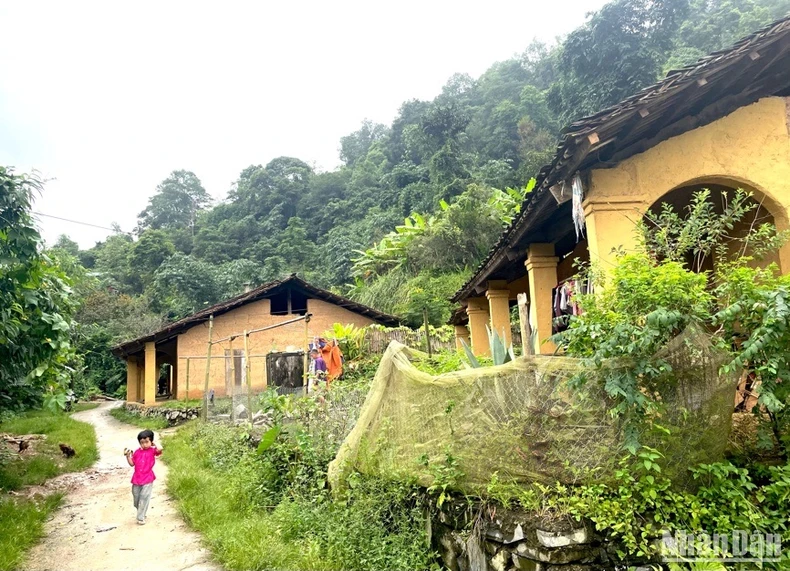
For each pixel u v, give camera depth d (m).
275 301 18.89
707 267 7.04
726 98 5.55
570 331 3.79
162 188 65.19
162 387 27.53
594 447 3.45
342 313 18.98
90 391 24.91
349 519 4.48
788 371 3.23
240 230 51.16
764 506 3.36
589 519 3.34
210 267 39.09
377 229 37.69
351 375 11.22
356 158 63.25
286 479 6.02
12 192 5.30
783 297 3.18
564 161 4.96
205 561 4.59
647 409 3.30
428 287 21.23
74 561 4.71
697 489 3.41
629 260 3.89
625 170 5.35
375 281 25.89
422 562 3.98
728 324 3.53
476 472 3.80
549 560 3.24
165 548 4.96
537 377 3.66
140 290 41.59
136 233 62.03
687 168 5.44
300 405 6.66
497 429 3.76
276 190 54.84
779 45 4.84
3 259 5.38
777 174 5.54
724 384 3.33
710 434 3.36
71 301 6.95
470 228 23.12
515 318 15.70
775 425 3.60
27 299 5.63
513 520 3.48
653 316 3.28
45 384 6.66
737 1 32.09
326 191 53.38
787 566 3.01
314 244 46.09
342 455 5.07
